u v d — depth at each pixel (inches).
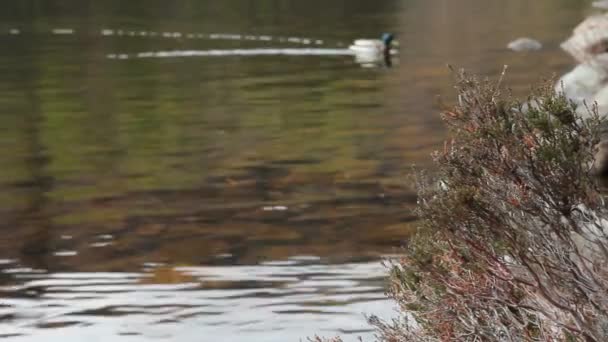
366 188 581.9
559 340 208.2
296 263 430.0
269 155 700.7
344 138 759.7
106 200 573.6
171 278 414.3
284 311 366.6
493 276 214.8
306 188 588.7
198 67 1298.0
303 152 708.7
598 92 626.5
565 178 210.4
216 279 410.9
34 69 1323.8
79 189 608.1
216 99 1009.5
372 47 1412.4
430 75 1152.8
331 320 353.7
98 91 1098.7
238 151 721.0
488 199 213.9
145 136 805.9
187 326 354.9
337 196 563.5
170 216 527.5
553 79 240.8
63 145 778.2
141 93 1071.0
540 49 1392.7
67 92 1098.7
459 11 2190.0
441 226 222.1
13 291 402.3
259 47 1515.7
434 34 1699.1
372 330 339.6
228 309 371.6
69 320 365.7
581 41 1210.0
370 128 801.6
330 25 1884.8
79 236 490.6
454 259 219.3
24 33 1823.3
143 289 400.2
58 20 2064.5
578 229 212.5
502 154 214.7
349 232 481.7
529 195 210.7
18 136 831.1
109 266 435.5
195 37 1679.4
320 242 464.8
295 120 861.8
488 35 1651.1
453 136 257.4
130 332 351.3
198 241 474.3
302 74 1198.3
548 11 2129.7
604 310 205.0
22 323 363.9
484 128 217.5
